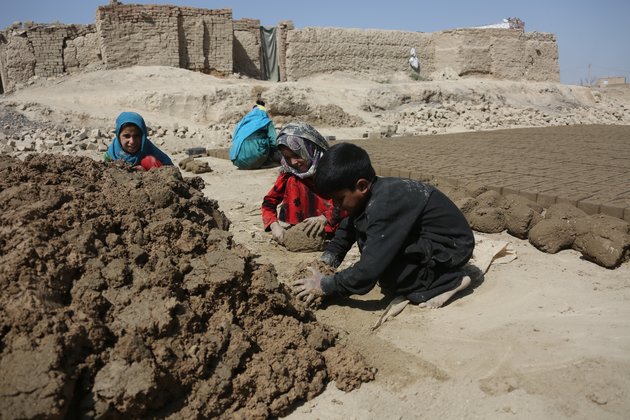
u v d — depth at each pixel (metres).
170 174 3.41
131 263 2.56
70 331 2.03
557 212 4.74
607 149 10.14
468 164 8.13
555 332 2.87
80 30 20.70
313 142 4.52
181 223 2.93
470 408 2.32
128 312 2.29
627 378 2.41
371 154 9.62
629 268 3.85
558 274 3.77
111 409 2.01
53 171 3.08
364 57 26.03
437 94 22.03
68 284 2.31
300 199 4.71
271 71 24.73
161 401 2.17
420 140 12.78
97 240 2.58
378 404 2.38
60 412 1.82
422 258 3.23
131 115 5.01
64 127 13.92
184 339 2.33
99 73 19.61
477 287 3.59
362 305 3.38
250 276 2.76
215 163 9.79
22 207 2.57
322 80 24.64
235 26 23.55
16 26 20.00
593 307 3.18
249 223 5.25
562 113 23.97
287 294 2.94
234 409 2.30
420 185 3.26
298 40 24.34
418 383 2.52
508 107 23.03
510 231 4.78
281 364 2.45
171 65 21.05
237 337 2.48
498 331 2.93
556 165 7.99
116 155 5.14
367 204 3.13
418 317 3.19
